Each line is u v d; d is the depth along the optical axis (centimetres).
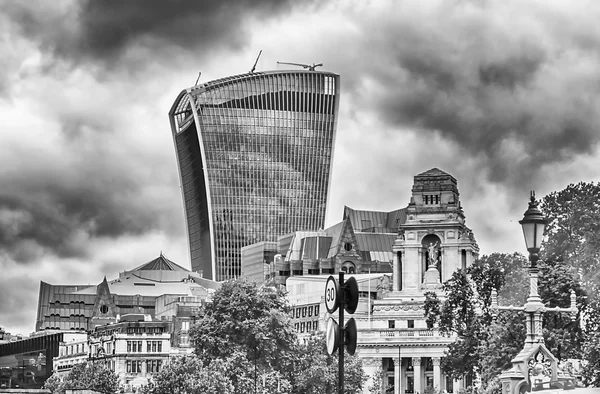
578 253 16488
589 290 15412
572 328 14788
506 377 7125
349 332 6191
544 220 6875
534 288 7025
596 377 12469
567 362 11631
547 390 5766
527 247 6912
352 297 6209
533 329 7019
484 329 19700
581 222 16612
